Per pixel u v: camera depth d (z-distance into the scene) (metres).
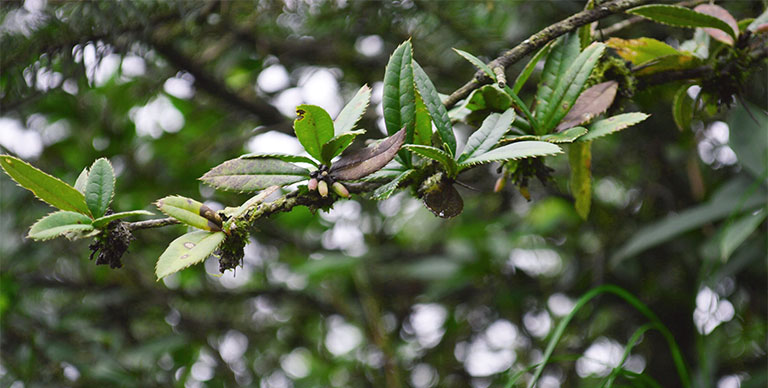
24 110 1.45
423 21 1.40
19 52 1.22
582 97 0.98
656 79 1.03
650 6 0.98
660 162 1.63
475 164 0.90
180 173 1.71
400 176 0.90
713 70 1.02
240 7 1.38
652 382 1.13
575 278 1.72
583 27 1.00
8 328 1.47
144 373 1.60
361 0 1.39
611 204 1.74
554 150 0.88
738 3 1.26
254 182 0.89
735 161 1.63
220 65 1.50
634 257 1.64
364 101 0.91
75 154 1.73
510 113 0.93
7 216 1.50
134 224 0.88
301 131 0.88
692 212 1.36
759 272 1.55
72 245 1.57
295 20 1.48
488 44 1.42
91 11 1.21
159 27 1.26
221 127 1.75
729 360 1.69
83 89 1.30
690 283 1.61
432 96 0.91
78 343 1.55
